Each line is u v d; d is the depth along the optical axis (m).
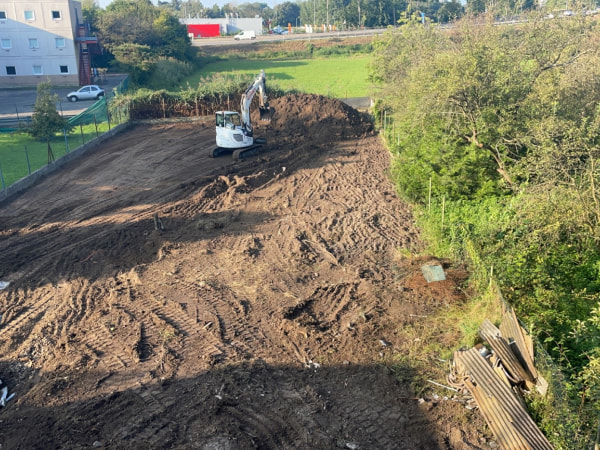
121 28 65.56
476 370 10.08
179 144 32.19
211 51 81.38
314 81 56.91
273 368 11.40
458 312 13.35
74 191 23.33
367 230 19.02
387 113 34.09
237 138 28.11
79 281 15.39
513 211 16.22
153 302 14.20
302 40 85.12
